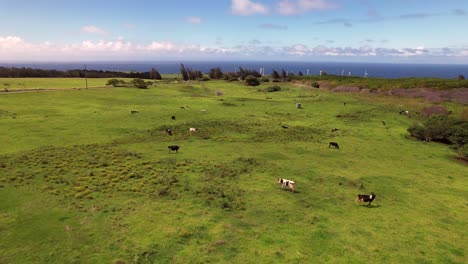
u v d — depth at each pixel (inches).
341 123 2645.2
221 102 3474.4
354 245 815.7
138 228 839.1
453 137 2006.6
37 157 1412.4
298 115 2938.0
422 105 3476.9
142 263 698.2
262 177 1315.2
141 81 4630.9
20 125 2031.3
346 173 1438.2
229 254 745.6
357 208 1059.3
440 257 783.1
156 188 1126.4
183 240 792.9
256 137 2068.2
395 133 2363.4
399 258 767.7
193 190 1123.9
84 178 1182.9
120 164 1369.3
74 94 3430.1
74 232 810.2
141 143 1784.0
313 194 1163.3
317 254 765.3
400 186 1301.7
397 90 4286.4
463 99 3533.5
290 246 794.2
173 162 1435.8
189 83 5826.8
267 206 1029.2
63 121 2212.1
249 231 858.1
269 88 4884.4
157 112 2719.0
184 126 2269.9
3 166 1279.5
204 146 1784.0
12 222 850.8
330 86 5329.7
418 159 1747.0
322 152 1797.5
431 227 942.4
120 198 1029.8
